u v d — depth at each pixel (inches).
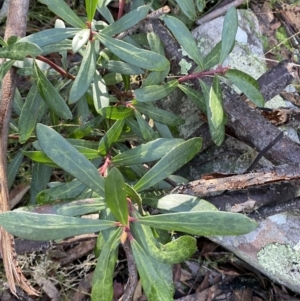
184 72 15.4
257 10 20.3
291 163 12.7
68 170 9.8
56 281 16.7
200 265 17.4
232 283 17.1
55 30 11.4
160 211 12.6
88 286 17.1
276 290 16.9
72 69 15.1
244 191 13.0
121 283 17.1
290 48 19.8
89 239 16.1
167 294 9.3
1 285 15.7
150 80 12.9
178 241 9.4
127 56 11.4
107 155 12.3
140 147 11.7
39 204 11.4
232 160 15.7
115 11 19.6
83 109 13.7
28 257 16.5
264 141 13.6
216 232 9.1
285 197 13.1
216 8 19.5
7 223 9.0
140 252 9.5
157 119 13.2
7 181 13.5
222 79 16.0
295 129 16.3
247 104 14.3
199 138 10.6
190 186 12.2
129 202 10.0
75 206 10.4
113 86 15.1
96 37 11.6
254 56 18.1
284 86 15.7
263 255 14.8
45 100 12.2
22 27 13.4
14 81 13.0
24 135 12.8
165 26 16.4
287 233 14.8
